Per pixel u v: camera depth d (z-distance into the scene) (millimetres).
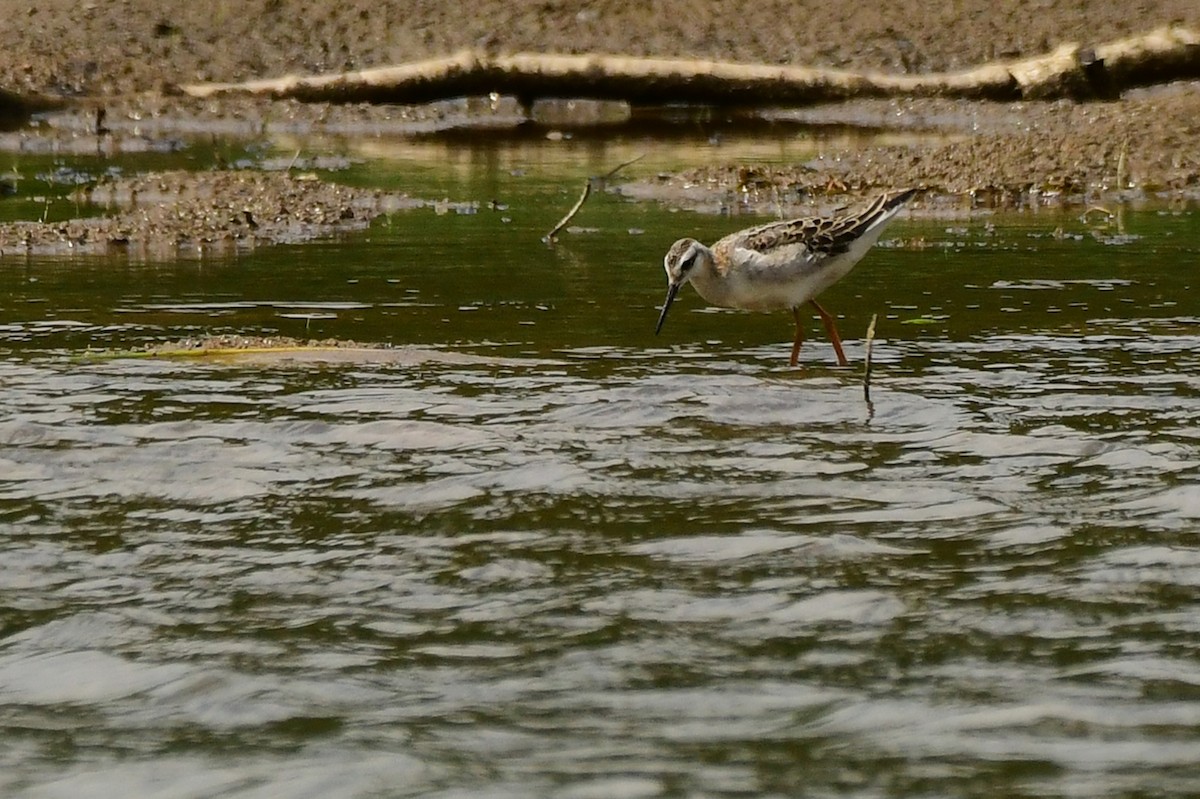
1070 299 19828
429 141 36344
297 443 13664
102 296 20375
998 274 21672
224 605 10234
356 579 10641
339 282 21422
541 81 39875
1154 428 13836
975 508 11844
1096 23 39719
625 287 21141
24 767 8164
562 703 8781
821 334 18438
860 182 29500
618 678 9070
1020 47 39406
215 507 12086
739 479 12648
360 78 39906
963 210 27562
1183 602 9977
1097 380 15633
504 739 8359
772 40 40562
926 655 9297
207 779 7980
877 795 7691
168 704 8867
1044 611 9883
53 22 42125
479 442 13648
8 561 11008
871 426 14117
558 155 34062
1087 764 7945
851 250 17719
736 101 39688
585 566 10812
